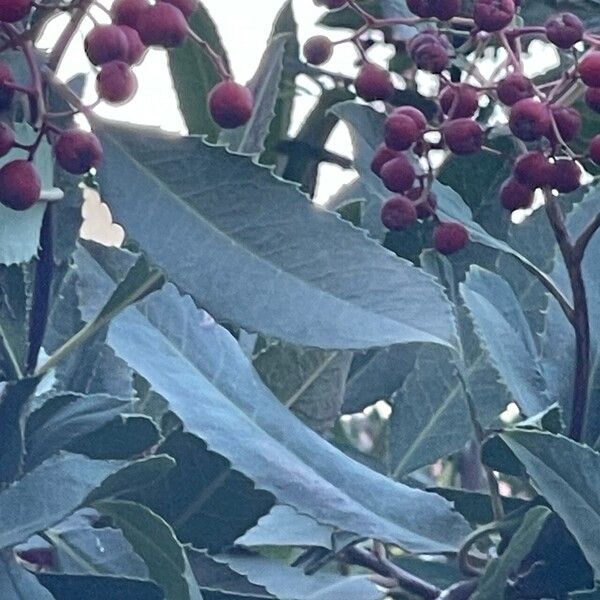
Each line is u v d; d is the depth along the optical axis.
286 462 0.33
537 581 0.34
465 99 0.36
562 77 0.36
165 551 0.30
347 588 0.36
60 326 0.37
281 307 0.28
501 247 0.36
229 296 0.28
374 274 0.28
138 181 0.29
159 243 0.28
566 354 0.37
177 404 0.32
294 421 0.34
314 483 0.33
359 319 0.28
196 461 0.35
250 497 0.35
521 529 0.31
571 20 0.35
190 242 0.28
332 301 0.28
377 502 0.34
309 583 0.36
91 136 0.28
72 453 0.31
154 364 0.33
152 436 0.31
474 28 0.36
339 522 0.33
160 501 0.35
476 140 0.36
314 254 0.28
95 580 0.31
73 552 0.35
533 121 0.34
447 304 0.28
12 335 0.31
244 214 0.28
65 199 0.33
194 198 0.29
